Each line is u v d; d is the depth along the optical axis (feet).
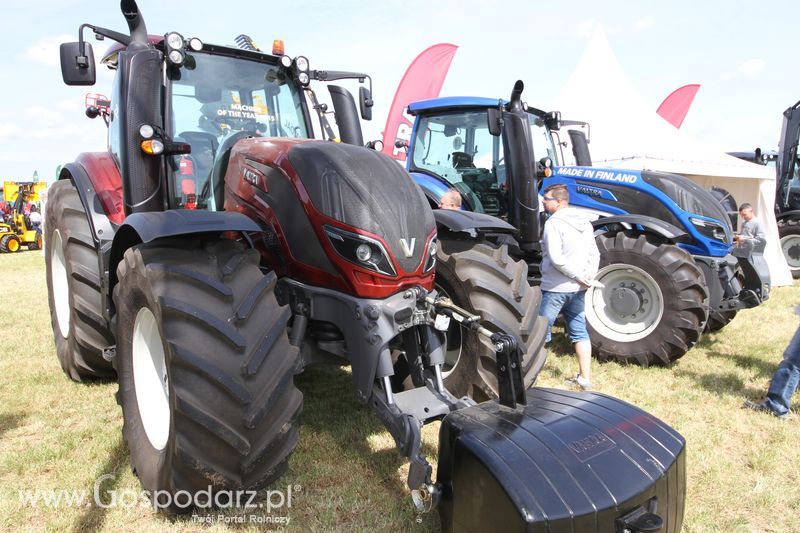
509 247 16.07
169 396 7.04
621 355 15.55
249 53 11.52
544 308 13.29
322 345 8.75
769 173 29.12
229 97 11.37
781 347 17.03
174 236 8.11
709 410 12.19
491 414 6.69
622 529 5.67
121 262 8.60
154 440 8.12
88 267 12.07
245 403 6.88
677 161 28.68
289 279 8.79
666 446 6.48
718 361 15.79
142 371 8.59
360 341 7.89
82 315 11.89
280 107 12.13
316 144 8.97
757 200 29.81
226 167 10.82
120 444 9.95
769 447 10.35
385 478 8.93
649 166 28.27
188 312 6.98
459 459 6.20
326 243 8.14
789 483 9.18
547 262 13.28
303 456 9.59
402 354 10.64
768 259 28.86
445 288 9.86
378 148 12.34
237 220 7.88
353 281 7.93
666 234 15.35
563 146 22.12
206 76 11.12
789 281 28.58
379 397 7.68
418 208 8.49
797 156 32.07
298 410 7.45
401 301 7.97
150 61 9.80
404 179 8.76
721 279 16.74
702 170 29.01
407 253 7.99
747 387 13.62
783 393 11.78
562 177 18.81
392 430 7.29
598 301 16.20
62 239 12.62
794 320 20.72
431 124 19.40
